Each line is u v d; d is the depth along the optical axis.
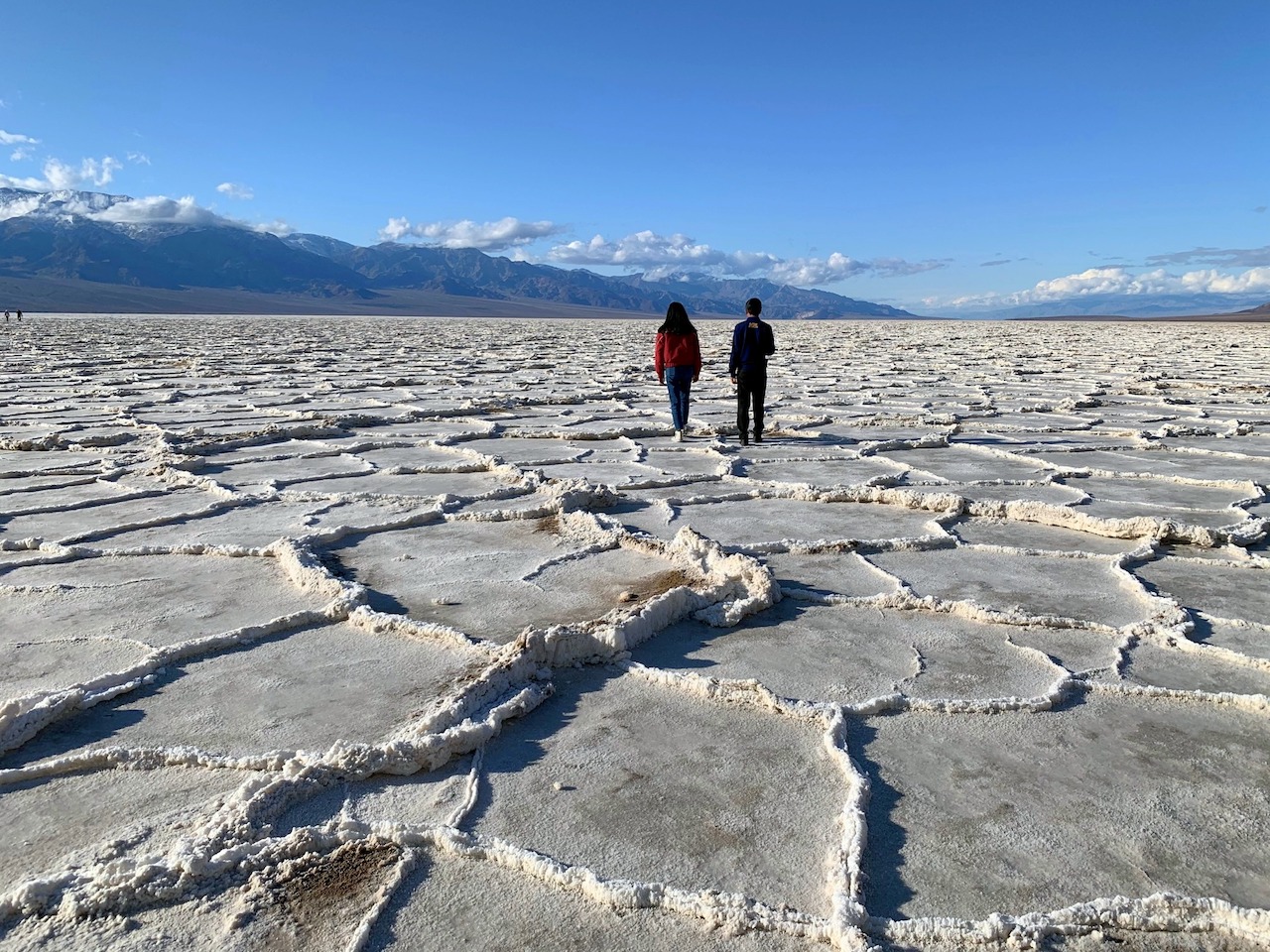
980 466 7.72
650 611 3.65
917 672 3.27
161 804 2.41
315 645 3.53
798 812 2.38
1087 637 3.64
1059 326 65.81
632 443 9.18
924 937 1.90
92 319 64.12
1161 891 2.05
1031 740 2.78
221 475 7.30
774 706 2.97
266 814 2.32
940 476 7.19
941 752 2.70
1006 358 23.12
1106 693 3.10
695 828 2.30
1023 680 3.20
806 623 3.80
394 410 11.95
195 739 2.75
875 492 6.27
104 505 6.18
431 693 3.07
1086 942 1.90
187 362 20.27
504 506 6.00
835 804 2.42
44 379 16.25
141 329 41.28
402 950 1.87
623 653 3.42
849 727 2.85
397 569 4.56
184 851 2.12
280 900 2.01
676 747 2.73
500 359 22.58
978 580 4.40
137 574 4.52
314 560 4.55
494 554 4.83
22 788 2.49
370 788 2.49
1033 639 3.62
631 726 2.88
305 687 3.13
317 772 2.47
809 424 10.53
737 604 3.84
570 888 2.07
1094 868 2.14
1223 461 7.95
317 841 2.21
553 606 3.97
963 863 2.16
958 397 13.77
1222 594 4.18
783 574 4.48
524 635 3.27
